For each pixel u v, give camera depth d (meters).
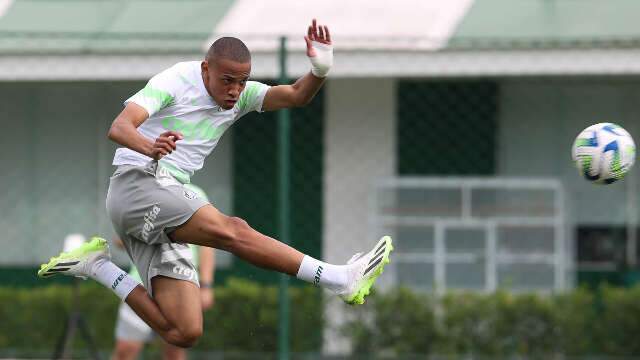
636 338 41.31
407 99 45.69
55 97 46.12
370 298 41.53
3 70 41.56
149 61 41.47
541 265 43.94
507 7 44.81
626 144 23.50
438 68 41.25
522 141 45.94
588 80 45.59
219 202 46.47
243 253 21.14
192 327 22.08
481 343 41.44
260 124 46.12
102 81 44.03
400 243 44.66
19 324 42.06
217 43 20.83
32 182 46.41
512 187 44.28
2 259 46.38
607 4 44.75
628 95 45.69
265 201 46.06
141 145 19.44
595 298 42.12
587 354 41.41
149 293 22.42
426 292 43.06
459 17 44.19
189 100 21.00
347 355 41.22
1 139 46.41
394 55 41.12
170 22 43.97
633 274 45.75
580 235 46.22
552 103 45.81
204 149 21.44
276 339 41.56
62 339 36.47
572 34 42.25
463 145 45.72
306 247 45.72
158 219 20.98
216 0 46.19
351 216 45.62
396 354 41.41
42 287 44.44
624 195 46.06
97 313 41.75
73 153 46.25
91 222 46.22
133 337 31.22
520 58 40.78
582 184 46.00
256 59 41.09
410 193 44.78
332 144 45.72
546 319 41.25
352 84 45.66
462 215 44.38
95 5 45.41
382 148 45.69
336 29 43.38
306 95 22.22
